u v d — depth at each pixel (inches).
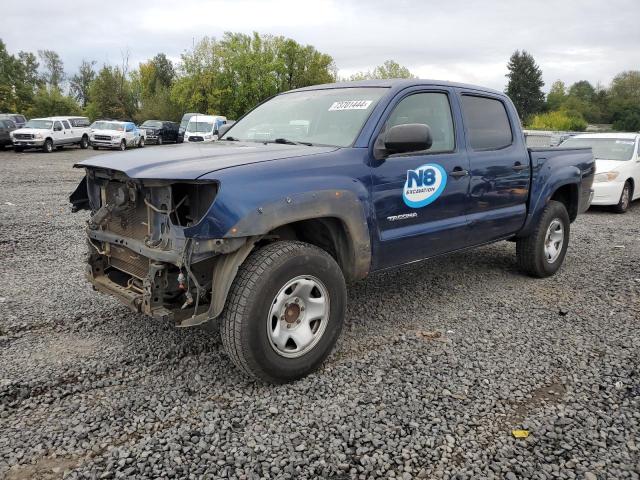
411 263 172.1
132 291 139.3
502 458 107.3
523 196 213.8
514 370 145.7
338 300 142.1
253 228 122.3
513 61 4165.8
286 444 110.6
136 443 110.1
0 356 147.8
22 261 249.1
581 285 228.1
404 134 143.9
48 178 623.2
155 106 2433.6
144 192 129.3
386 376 141.1
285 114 181.9
